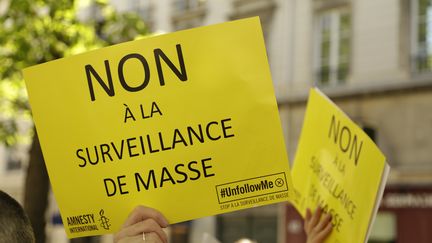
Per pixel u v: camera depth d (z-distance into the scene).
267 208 15.45
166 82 2.34
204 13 17.09
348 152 2.67
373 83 14.52
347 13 15.04
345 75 14.99
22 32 8.24
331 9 15.24
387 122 14.31
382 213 14.34
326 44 15.31
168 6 17.80
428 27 13.96
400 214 14.06
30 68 2.40
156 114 2.34
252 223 15.66
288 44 15.84
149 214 2.25
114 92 2.36
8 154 20.12
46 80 2.39
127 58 2.36
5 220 1.72
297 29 15.72
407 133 14.05
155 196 2.33
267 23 16.19
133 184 2.34
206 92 2.33
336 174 2.73
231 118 2.31
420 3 14.10
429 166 13.71
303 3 15.66
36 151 6.34
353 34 14.91
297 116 15.52
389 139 14.27
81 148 2.38
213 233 16.14
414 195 13.88
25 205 6.27
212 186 2.32
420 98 13.93
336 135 2.76
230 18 16.66
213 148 2.32
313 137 2.94
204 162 2.32
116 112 2.36
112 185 2.36
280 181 2.30
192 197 2.32
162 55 2.34
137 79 2.35
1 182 20.12
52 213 16.25
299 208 3.01
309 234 2.81
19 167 19.83
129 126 2.35
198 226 16.34
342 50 15.07
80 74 2.38
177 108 2.33
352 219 2.58
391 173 14.16
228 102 2.32
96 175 2.36
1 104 9.75
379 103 14.45
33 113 2.40
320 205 2.82
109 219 2.36
